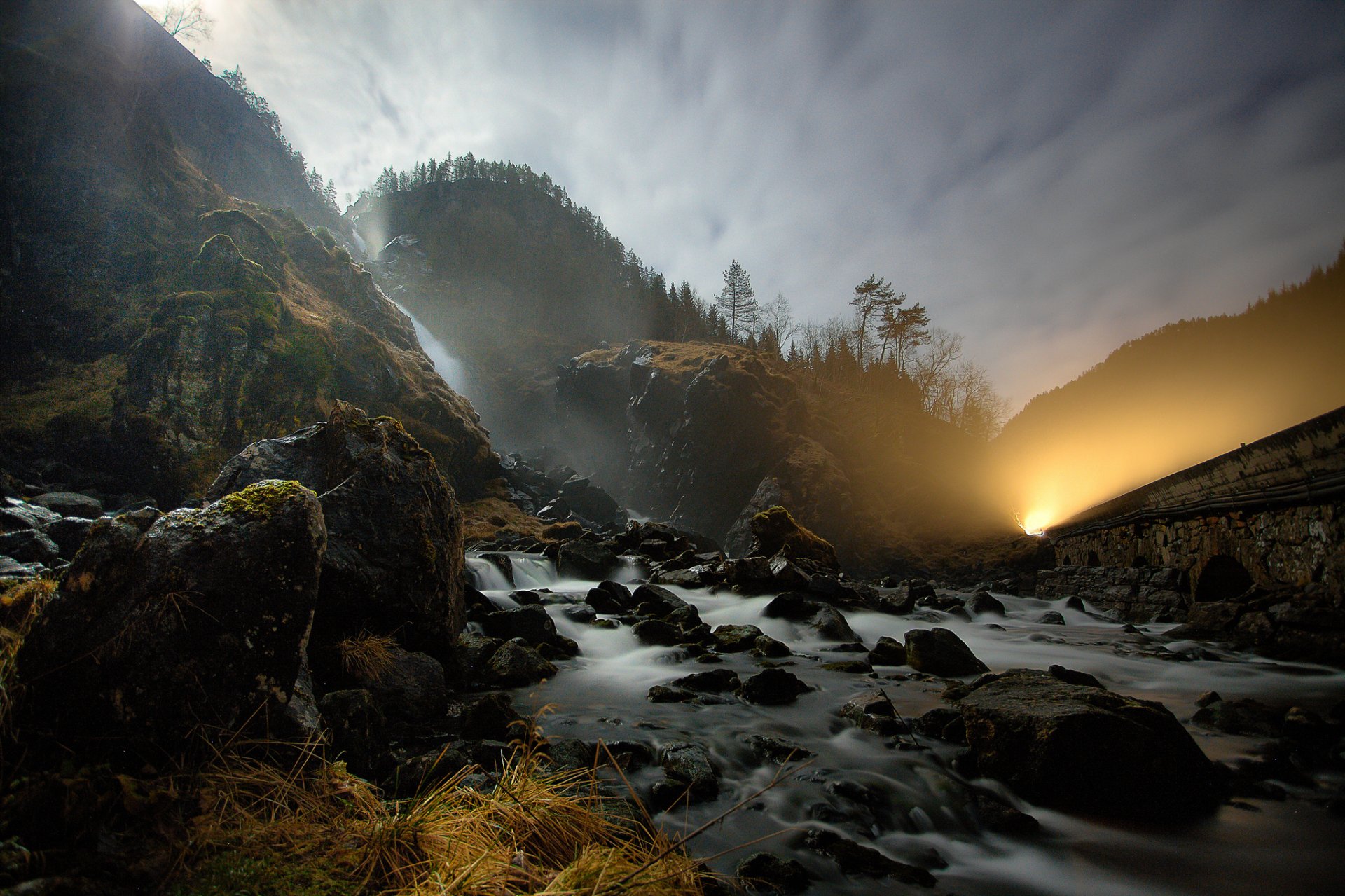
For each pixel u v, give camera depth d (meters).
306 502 3.52
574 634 10.53
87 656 2.83
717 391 58.22
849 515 51.34
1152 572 18.59
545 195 191.62
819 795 4.63
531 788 3.29
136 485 24.92
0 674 2.67
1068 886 3.66
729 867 3.60
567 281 162.38
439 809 2.92
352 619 5.96
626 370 74.19
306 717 3.39
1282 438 11.92
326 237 44.56
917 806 4.56
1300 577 11.91
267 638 3.19
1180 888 3.67
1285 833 4.31
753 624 12.96
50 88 37.78
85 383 30.06
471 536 27.83
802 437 58.03
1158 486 18.06
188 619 2.99
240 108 88.19
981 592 18.62
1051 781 4.68
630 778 4.67
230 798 2.67
